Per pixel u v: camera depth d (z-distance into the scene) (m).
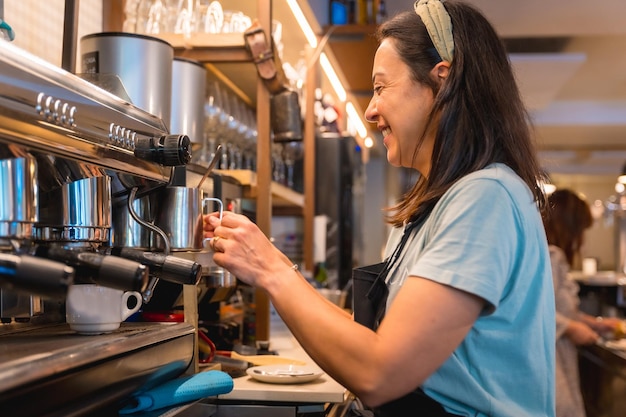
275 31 2.60
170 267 1.15
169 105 1.68
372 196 7.22
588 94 7.12
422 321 1.03
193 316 1.38
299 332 1.11
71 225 1.10
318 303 1.12
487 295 1.04
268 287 1.16
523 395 1.14
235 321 2.25
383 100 1.26
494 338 1.12
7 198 0.90
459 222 1.07
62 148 0.99
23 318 1.26
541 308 1.15
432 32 1.22
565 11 4.43
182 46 2.08
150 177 1.25
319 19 3.25
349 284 3.68
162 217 1.30
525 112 1.25
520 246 1.11
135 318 1.51
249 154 2.66
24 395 0.81
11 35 1.35
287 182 3.30
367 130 5.46
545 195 1.25
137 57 1.60
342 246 3.68
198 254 1.38
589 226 3.20
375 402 1.05
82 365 0.93
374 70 1.30
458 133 1.16
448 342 1.04
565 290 2.91
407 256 1.24
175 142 1.19
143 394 1.14
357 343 1.05
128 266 0.92
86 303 1.14
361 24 3.47
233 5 2.27
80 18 1.89
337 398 1.45
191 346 1.34
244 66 2.25
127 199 1.28
